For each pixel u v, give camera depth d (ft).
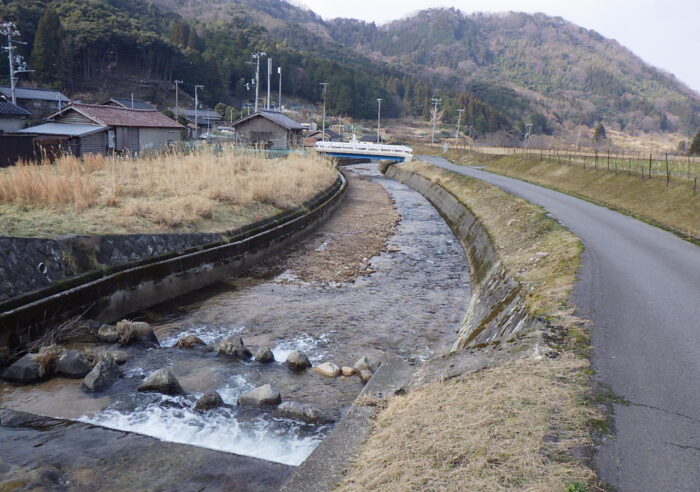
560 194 86.07
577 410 16.94
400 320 43.04
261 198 71.20
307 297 48.44
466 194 99.91
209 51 355.97
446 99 481.87
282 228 67.15
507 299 34.37
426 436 16.76
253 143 158.51
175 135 124.16
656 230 51.80
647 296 29.27
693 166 102.89
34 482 17.74
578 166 106.83
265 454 21.38
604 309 26.99
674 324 24.91
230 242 55.31
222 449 21.59
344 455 17.54
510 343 24.06
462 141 404.57
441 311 45.85
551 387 18.71
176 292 47.24
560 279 33.55
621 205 71.72
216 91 332.80
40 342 32.22
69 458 19.70
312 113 374.84
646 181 74.79
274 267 59.26
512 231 58.29
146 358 31.53
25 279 33.76
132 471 18.99
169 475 18.83
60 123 108.68
